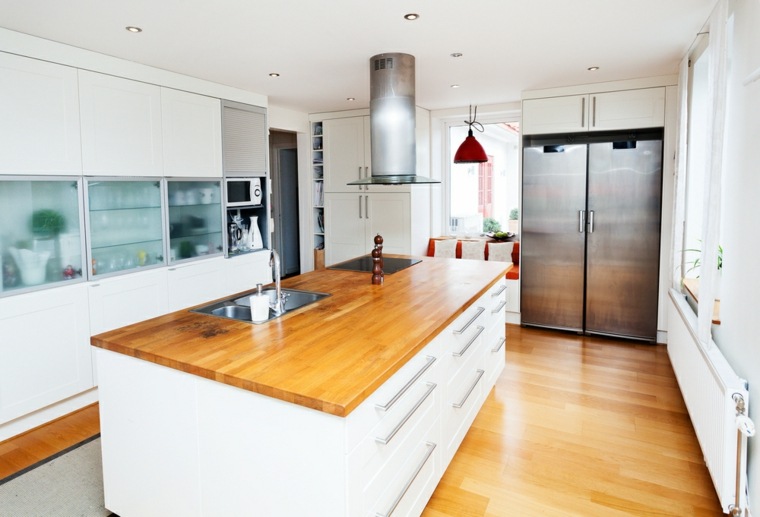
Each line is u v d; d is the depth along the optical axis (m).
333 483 1.44
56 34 2.81
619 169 4.29
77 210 3.13
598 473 2.42
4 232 2.81
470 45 3.11
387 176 3.35
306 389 1.44
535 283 4.77
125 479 1.98
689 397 2.70
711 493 2.25
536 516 2.12
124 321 3.43
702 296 2.34
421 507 2.02
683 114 3.46
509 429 2.87
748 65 2.05
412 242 5.32
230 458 1.64
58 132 2.98
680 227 3.56
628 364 3.88
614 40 3.06
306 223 5.93
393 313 2.28
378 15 2.55
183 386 1.72
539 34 2.91
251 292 2.75
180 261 3.88
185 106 3.84
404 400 1.80
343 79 4.00
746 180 2.05
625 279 4.38
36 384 2.92
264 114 4.66
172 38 2.90
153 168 3.60
